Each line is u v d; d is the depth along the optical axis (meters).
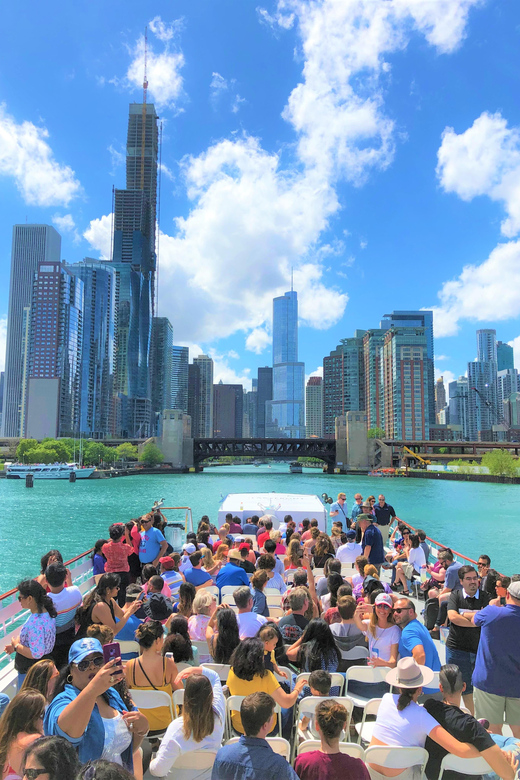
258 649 5.60
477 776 4.73
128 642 7.38
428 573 14.62
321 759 4.20
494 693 6.05
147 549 13.44
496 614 6.15
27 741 3.85
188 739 4.68
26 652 6.59
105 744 4.05
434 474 156.00
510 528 53.12
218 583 10.23
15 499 83.69
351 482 135.12
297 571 8.82
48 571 7.32
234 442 197.00
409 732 4.78
